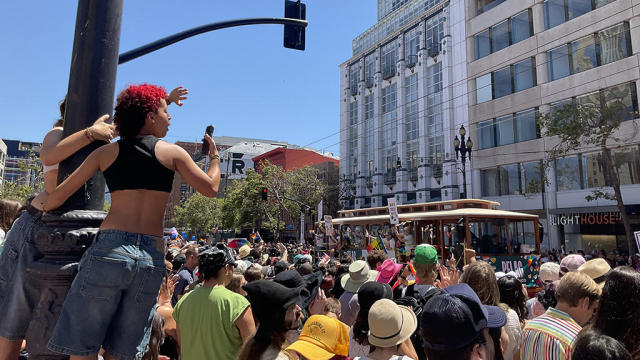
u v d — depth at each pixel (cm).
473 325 183
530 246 1305
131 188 225
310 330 250
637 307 239
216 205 6078
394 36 4406
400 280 491
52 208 243
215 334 322
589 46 2431
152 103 239
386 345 246
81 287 210
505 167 2914
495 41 3034
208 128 274
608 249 2356
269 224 4341
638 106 2189
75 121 271
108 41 285
